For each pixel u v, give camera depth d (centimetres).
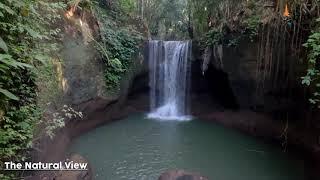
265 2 925
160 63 1341
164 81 1351
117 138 947
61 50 794
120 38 1153
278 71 891
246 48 985
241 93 1068
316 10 701
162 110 1330
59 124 590
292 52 822
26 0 393
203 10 1250
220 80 1191
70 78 842
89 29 980
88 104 958
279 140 902
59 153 709
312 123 805
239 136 980
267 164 764
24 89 457
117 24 1223
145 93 1339
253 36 947
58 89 737
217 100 1254
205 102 1288
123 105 1205
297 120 877
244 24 984
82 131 955
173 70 1345
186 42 1308
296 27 788
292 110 892
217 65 1152
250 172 720
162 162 774
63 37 816
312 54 549
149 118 1214
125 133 1002
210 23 1266
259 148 873
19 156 451
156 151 849
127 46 1180
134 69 1227
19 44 402
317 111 778
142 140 942
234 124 1077
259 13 930
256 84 988
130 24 1332
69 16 882
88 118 989
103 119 1073
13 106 426
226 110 1192
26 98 463
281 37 849
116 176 689
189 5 1498
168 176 614
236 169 734
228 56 1070
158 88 1351
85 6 960
